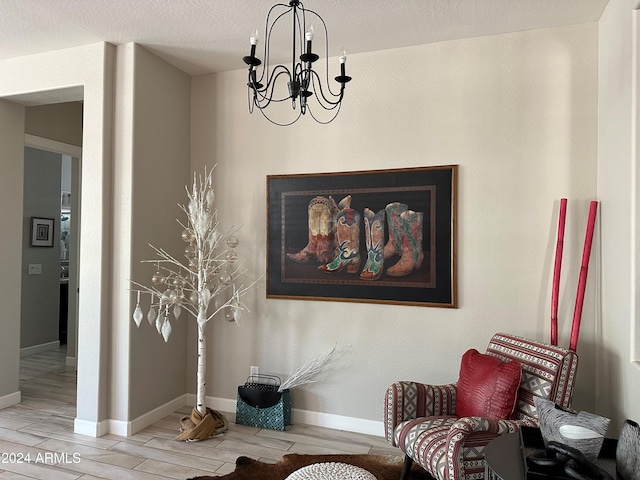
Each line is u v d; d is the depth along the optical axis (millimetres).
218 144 3697
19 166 3793
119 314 3182
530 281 2916
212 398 3674
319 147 3402
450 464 1967
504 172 2979
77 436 3117
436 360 3098
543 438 1706
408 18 2807
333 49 3250
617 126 2404
